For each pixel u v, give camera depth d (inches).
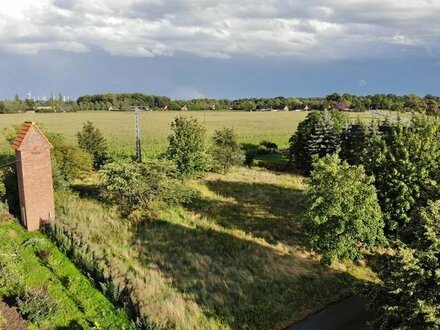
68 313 706.8
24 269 815.7
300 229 1280.8
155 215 1242.0
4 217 1015.0
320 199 943.0
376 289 664.4
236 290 908.0
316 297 938.1
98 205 1244.5
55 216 1048.8
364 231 951.6
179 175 1573.6
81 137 2017.7
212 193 1609.3
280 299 905.5
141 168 1243.8
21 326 657.0
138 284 834.8
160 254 1014.4
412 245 652.1
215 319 810.8
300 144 2206.0
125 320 701.3
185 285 897.5
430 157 1059.3
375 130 1988.2
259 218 1348.4
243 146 2982.3
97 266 837.2
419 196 1029.8
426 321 557.9
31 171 967.0
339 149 1994.3
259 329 812.6
